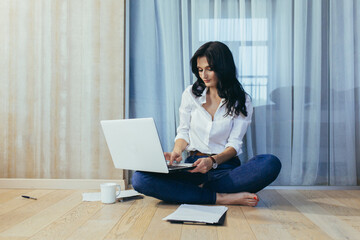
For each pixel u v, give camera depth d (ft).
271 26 8.14
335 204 6.40
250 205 6.13
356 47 8.14
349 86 8.10
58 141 8.15
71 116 8.14
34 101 8.17
